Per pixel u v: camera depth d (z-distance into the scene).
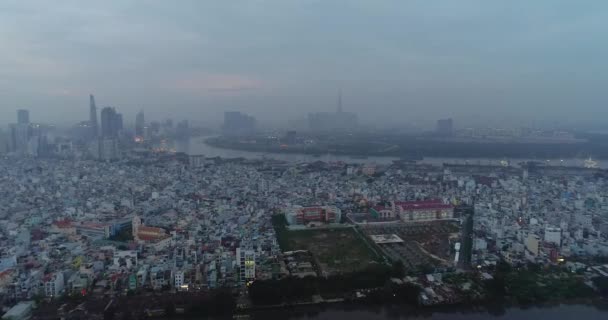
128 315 196.62
